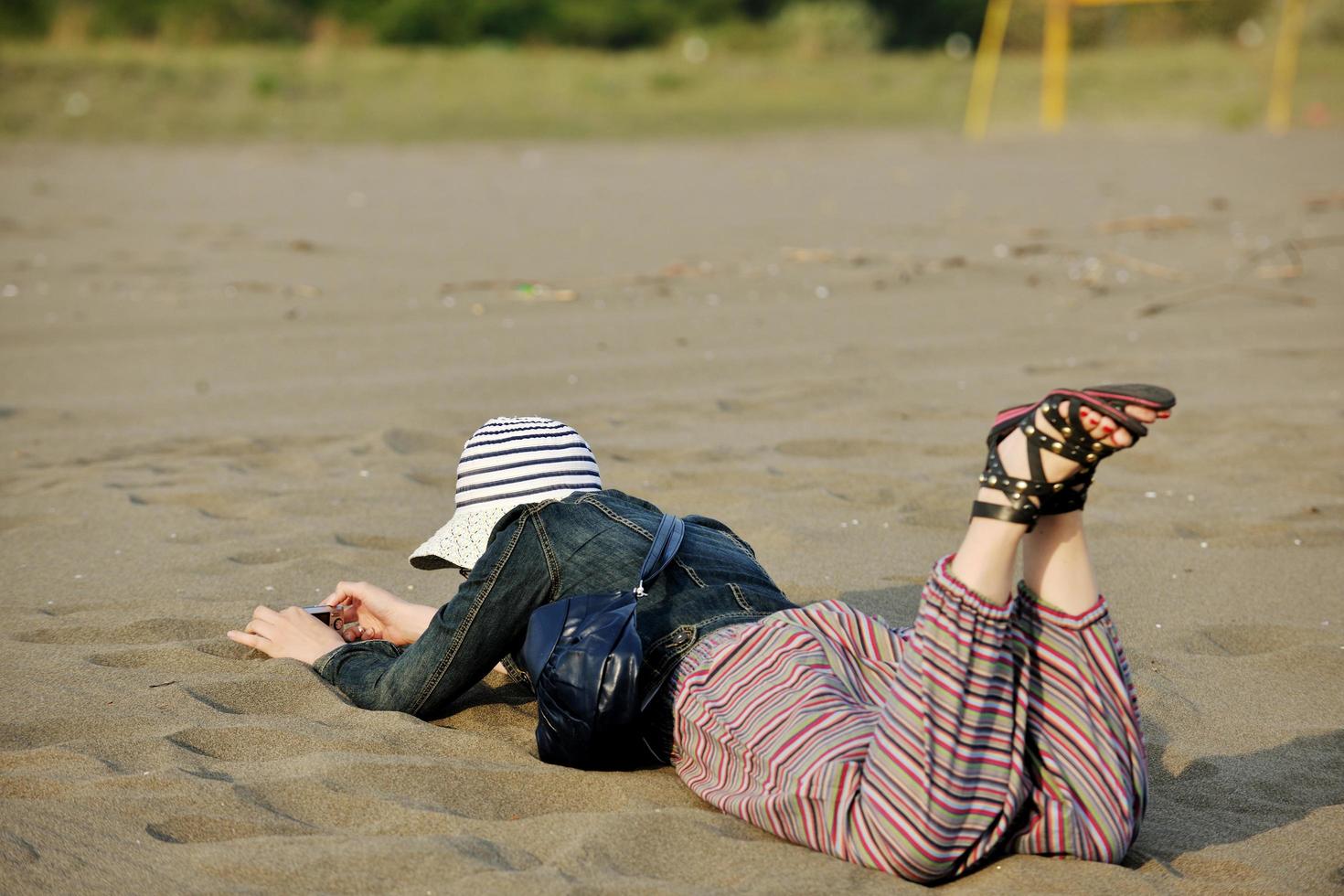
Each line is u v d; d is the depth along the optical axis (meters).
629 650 4.78
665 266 17.53
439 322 14.27
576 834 4.48
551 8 59.88
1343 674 6.19
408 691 5.36
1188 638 6.61
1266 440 10.15
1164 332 14.00
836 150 38.12
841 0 63.94
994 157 34.94
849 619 4.88
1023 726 4.27
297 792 4.78
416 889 4.16
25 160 32.66
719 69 54.59
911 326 14.25
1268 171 30.06
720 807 4.64
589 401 11.30
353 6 58.34
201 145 37.84
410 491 8.95
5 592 7.04
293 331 13.80
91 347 13.18
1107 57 54.53
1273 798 5.03
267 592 7.08
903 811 4.17
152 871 4.24
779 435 10.27
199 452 9.86
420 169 31.92
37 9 51.84
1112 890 4.21
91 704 5.50
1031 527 4.11
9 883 4.13
